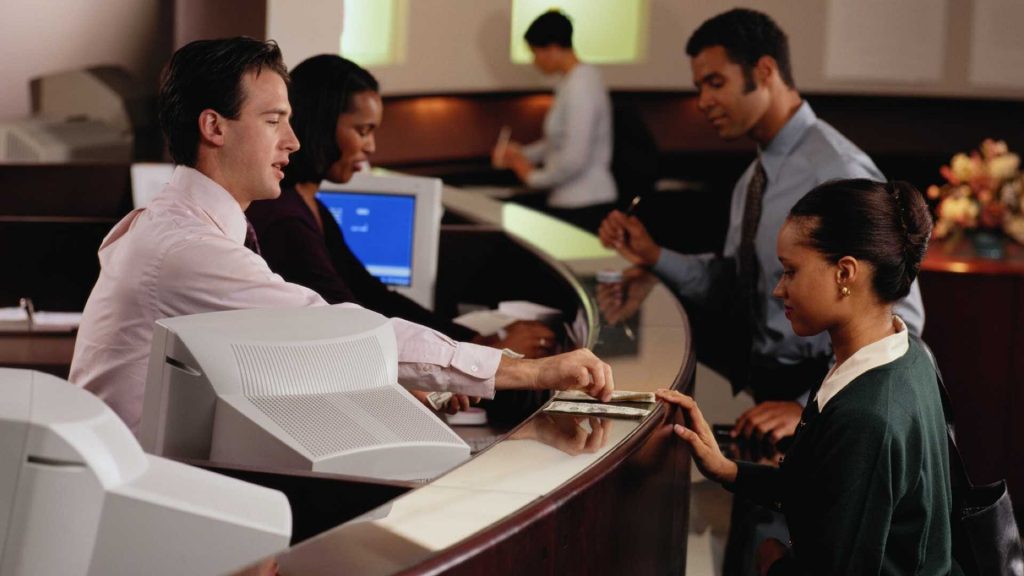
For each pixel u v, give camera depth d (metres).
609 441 1.73
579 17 8.89
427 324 3.25
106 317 2.10
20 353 3.45
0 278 4.10
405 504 1.39
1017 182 5.22
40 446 1.23
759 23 3.42
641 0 8.78
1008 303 4.88
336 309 1.89
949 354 4.96
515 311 3.46
